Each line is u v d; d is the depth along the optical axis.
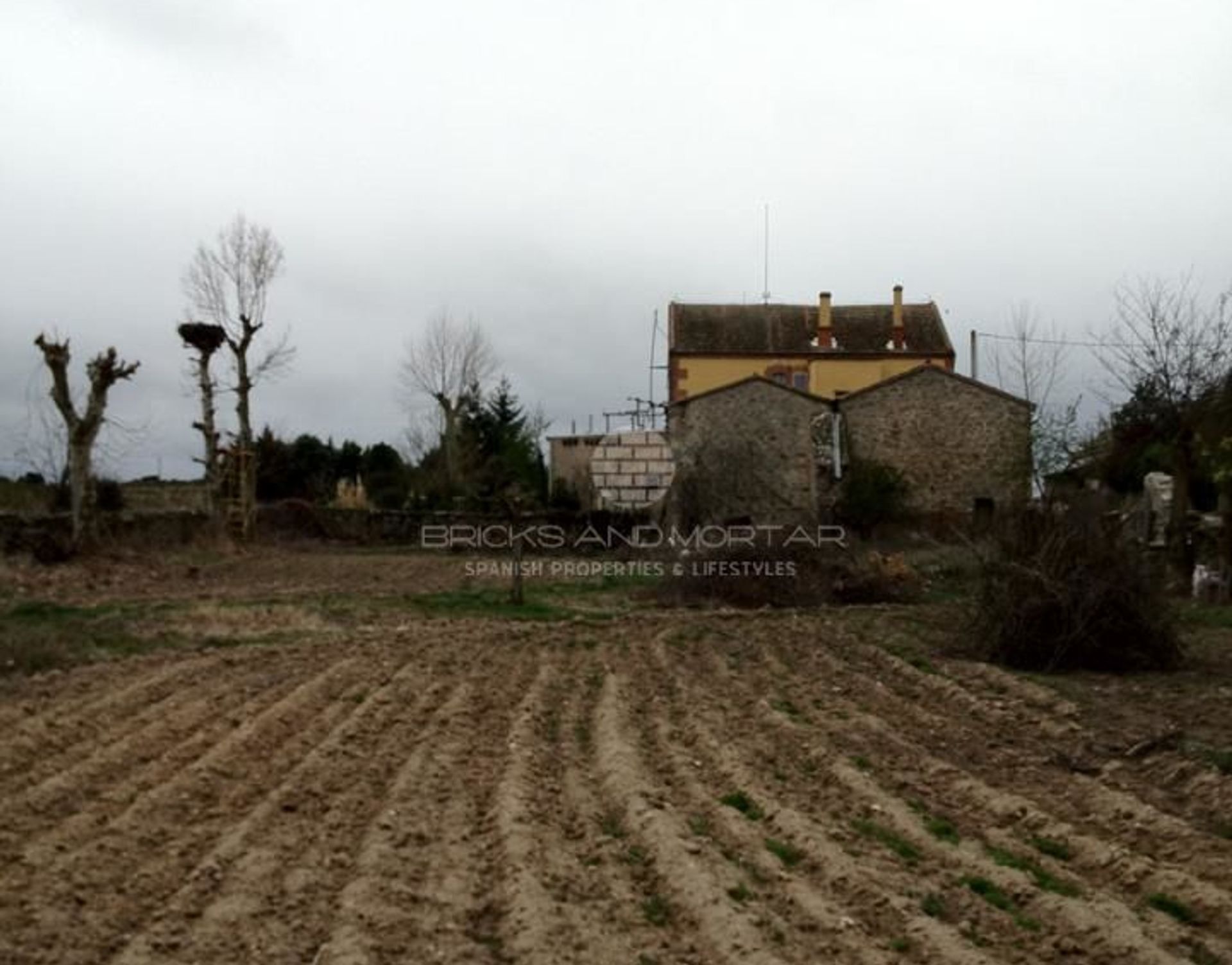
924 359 54.78
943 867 7.64
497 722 12.07
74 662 14.80
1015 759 10.58
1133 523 20.88
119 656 15.35
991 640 15.57
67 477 31.98
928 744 11.17
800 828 8.17
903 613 21.77
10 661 14.41
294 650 16.31
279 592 23.80
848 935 6.33
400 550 39.34
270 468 50.56
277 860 7.47
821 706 13.05
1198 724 11.62
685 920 6.60
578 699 13.50
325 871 7.34
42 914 6.52
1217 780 9.34
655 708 12.88
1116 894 7.21
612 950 6.11
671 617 21.53
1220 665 15.10
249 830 8.07
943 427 40.66
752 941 6.14
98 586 22.98
